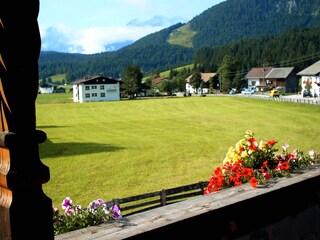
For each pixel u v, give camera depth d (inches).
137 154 950.4
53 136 1332.4
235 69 4205.2
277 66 4717.0
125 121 1775.3
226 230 113.5
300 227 142.1
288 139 1111.6
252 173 164.6
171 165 804.6
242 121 1594.5
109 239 89.7
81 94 3508.9
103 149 1033.5
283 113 1785.2
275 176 150.8
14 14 54.0
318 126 1355.8
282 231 134.2
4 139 55.5
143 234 92.6
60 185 641.0
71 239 91.1
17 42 54.5
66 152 989.8
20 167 57.7
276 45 5118.1
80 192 594.2
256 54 5280.5
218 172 172.7
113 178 689.0
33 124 58.4
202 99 2736.2
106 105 2652.6
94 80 3523.6
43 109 2506.2
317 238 150.6
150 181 659.4
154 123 1660.9
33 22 56.0
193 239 104.3
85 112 2278.5
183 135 1283.2
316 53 4613.7
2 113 56.6
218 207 110.6
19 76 55.2
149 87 3814.0
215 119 1708.9
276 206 131.7
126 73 3676.2
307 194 146.3
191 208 110.4
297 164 172.4
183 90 4121.6
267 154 177.0
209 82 4448.8
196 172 726.5
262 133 1253.7
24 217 59.0
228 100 2571.4
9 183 56.7
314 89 2856.8
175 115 1951.3
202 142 1122.7
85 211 132.6
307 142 1047.0
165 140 1181.7
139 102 2763.3
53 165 818.2
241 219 118.2
